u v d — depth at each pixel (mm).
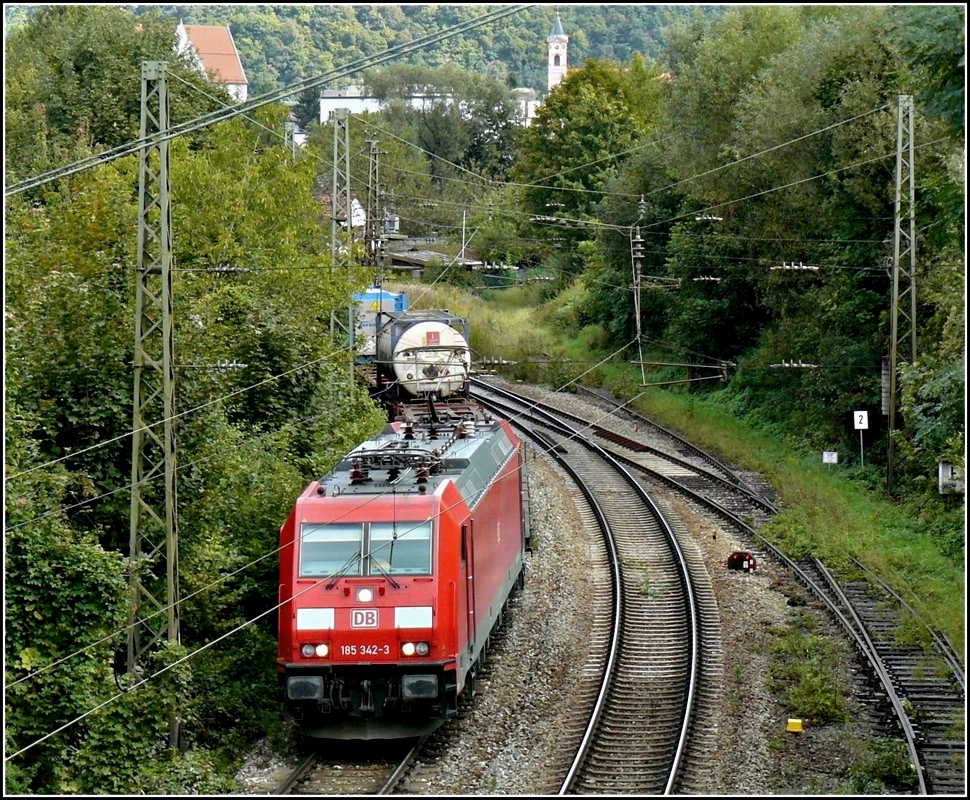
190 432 30141
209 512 30328
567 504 50594
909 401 37250
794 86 58219
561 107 109438
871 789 23891
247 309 41188
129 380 29500
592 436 65062
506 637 34719
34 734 23438
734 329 73375
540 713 28969
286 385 41375
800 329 61031
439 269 103812
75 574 24547
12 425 25828
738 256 69000
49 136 69500
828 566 41156
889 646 33156
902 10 28922
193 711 26656
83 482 27516
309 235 54750
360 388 52469
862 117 53500
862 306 56125
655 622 35906
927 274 50719
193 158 49688
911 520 47500
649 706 29250
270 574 32906
